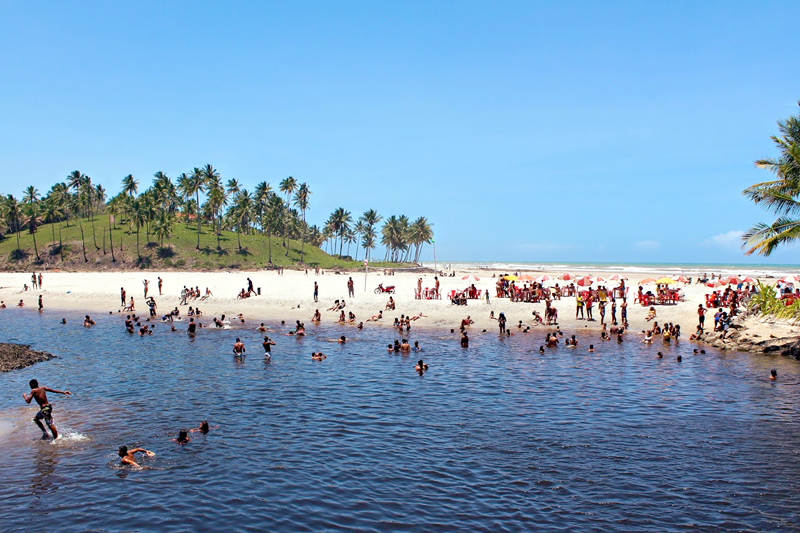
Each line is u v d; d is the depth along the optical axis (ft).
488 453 49.90
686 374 85.30
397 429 56.85
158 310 175.11
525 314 152.66
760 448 51.75
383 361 94.84
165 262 437.99
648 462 48.01
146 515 37.37
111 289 231.71
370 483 42.98
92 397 69.56
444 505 39.24
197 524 36.06
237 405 65.87
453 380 80.12
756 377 83.25
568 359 97.45
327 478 43.91
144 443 52.24
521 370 87.66
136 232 489.26
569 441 53.36
